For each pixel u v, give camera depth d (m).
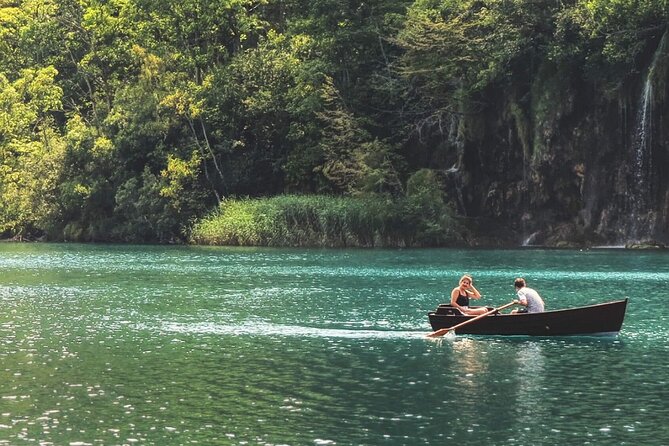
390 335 33.62
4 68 124.25
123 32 110.62
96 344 31.52
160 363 28.05
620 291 46.72
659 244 82.81
